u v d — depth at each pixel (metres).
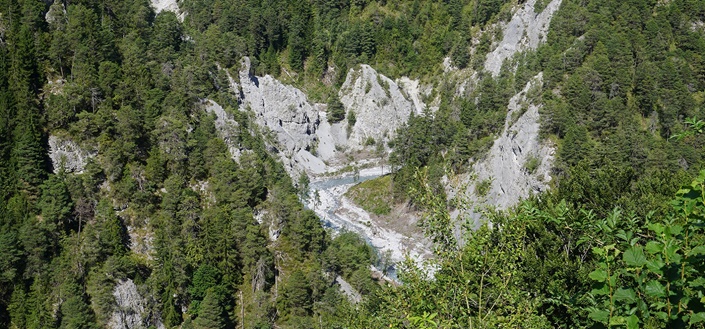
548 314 27.97
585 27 129.25
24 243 77.44
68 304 74.50
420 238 118.25
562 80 113.00
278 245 92.12
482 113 133.62
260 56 191.62
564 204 20.17
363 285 87.00
